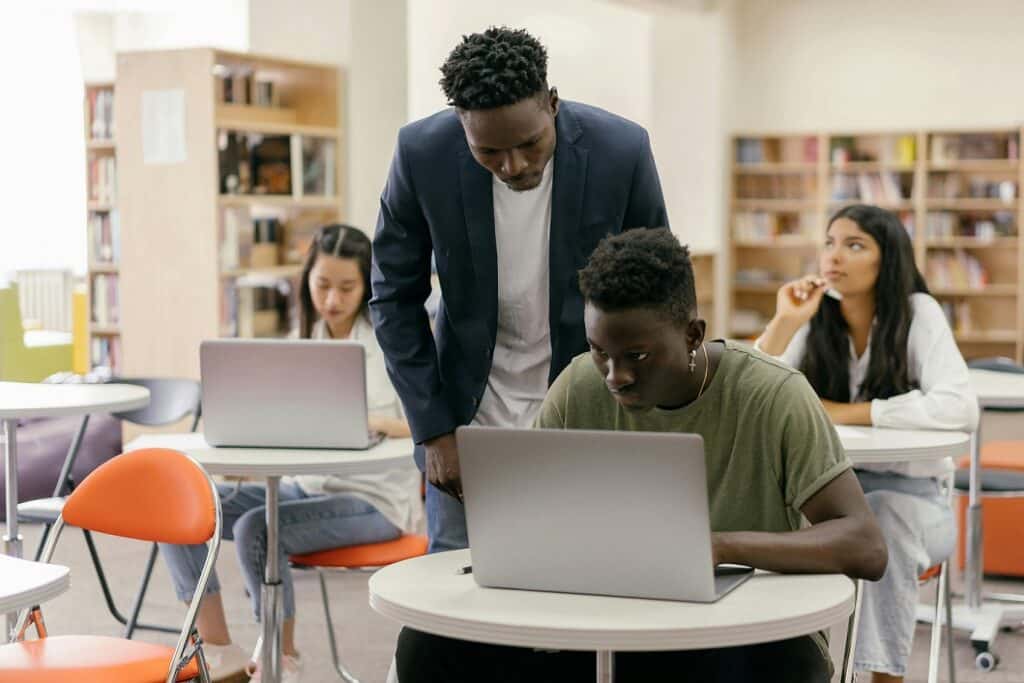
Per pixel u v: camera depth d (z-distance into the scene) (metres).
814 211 12.44
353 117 7.92
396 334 2.75
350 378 3.19
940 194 12.02
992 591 5.09
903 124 12.15
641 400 1.97
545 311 2.68
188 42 12.89
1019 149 11.69
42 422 6.14
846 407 3.46
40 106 12.49
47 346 8.48
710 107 12.25
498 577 1.94
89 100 7.41
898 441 3.12
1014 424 9.36
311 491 3.80
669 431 2.13
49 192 12.52
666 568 1.83
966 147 11.85
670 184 12.43
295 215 7.74
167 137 7.07
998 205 11.75
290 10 8.01
